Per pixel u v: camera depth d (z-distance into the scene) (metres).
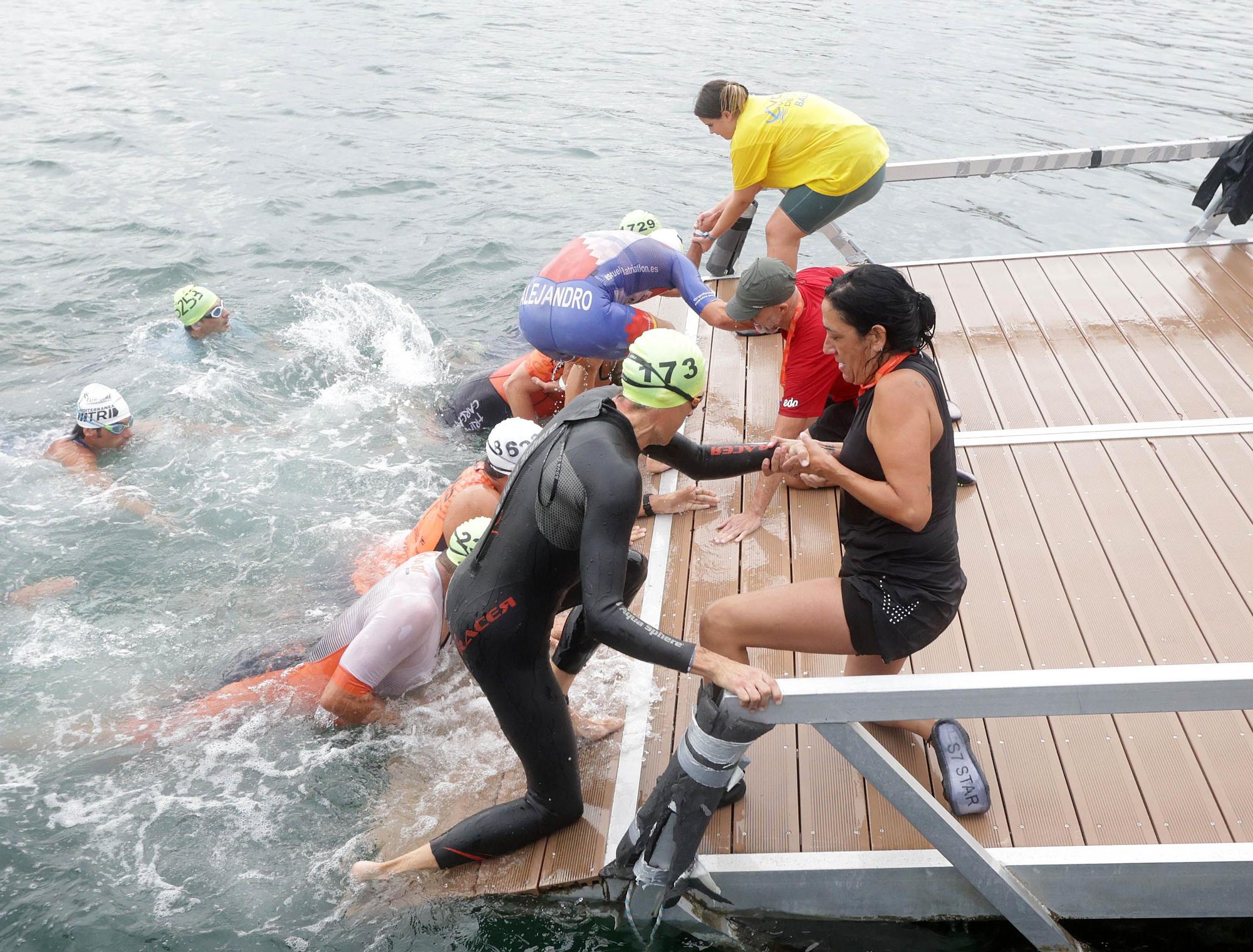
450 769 3.78
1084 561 4.12
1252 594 3.87
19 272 8.74
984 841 3.00
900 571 2.76
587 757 3.59
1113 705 2.40
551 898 3.17
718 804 2.94
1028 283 6.65
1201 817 3.02
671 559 4.42
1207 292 6.32
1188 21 18.89
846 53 16.39
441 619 4.18
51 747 3.95
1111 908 2.96
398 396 6.88
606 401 2.87
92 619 4.70
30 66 15.57
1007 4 20.69
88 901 3.29
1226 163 6.56
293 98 13.89
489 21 18.55
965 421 5.18
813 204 5.36
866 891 3.04
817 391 4.25
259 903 3.27
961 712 2.46
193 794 3.72
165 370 7.11
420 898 3.21
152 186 10.77
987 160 6.61
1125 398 5.25
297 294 8.35
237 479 5.86
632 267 4.98
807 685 2.50
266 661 4.33
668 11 19.67
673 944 3.11
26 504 5.57
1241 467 4.61
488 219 9.86
